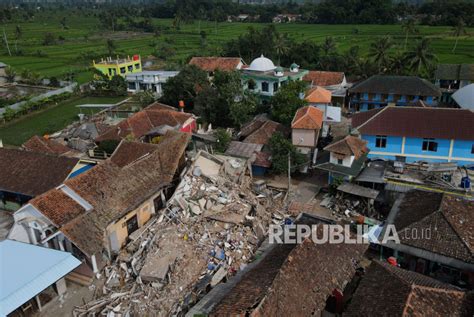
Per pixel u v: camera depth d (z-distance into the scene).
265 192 45.81
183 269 32.28
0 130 77.25
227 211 38.53
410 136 50.62
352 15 199.88
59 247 35.28
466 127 49.50
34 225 35.75
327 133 61.69
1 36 189.00
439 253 31.03
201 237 35.41
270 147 51.94
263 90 73.81
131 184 40.53
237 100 67.75
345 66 97.75
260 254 33.34
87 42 182.88
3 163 47.34
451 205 34.09
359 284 28.69
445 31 150.75
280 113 60.97
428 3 190.12
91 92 105.06
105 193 38.03
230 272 32.22
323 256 30.33
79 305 31.30
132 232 39.31
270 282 26.41
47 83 113.38
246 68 81.00
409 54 88.06
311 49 104.88
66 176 44.44
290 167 49.72
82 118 80.00
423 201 36.00
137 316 28.88
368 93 76.50
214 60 94.69
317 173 52.84
